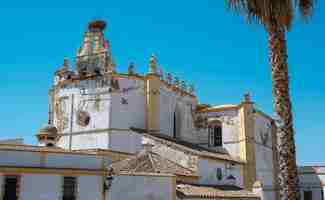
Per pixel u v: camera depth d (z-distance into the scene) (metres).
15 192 25.03
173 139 47.12
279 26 17.98
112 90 44.72
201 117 55.00
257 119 53.97
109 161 37.34
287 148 16.91
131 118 45.22
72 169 26.83
